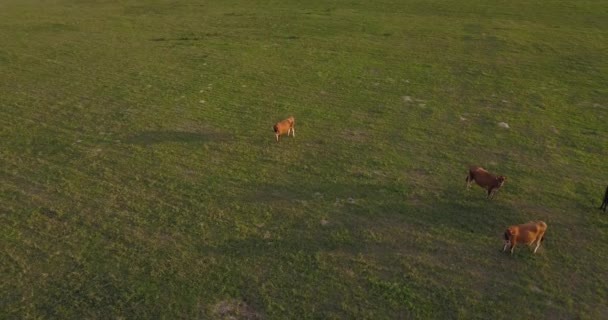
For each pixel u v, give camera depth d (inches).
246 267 556.4
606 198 644.7
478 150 824.9
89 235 607.8
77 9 1925.4
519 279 541.6
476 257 573.3
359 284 534.6
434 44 1459.2
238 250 581.6
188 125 899.4
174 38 1507.1
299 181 722.8
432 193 694.5
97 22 1705.2
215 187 706.8
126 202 673.0
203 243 593.3
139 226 624.7
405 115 959.6
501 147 836.6
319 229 618.8
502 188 709.3
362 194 691.4
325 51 1374.3
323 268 555.8
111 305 506.6
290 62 1273.4
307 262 564.4
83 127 891.4
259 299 514.3
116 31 1587.1
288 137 858.1
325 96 1049.5
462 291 526.0
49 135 861.8
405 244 594.2
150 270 551.8
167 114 944.3
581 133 891.4
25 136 856.3
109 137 853.8
